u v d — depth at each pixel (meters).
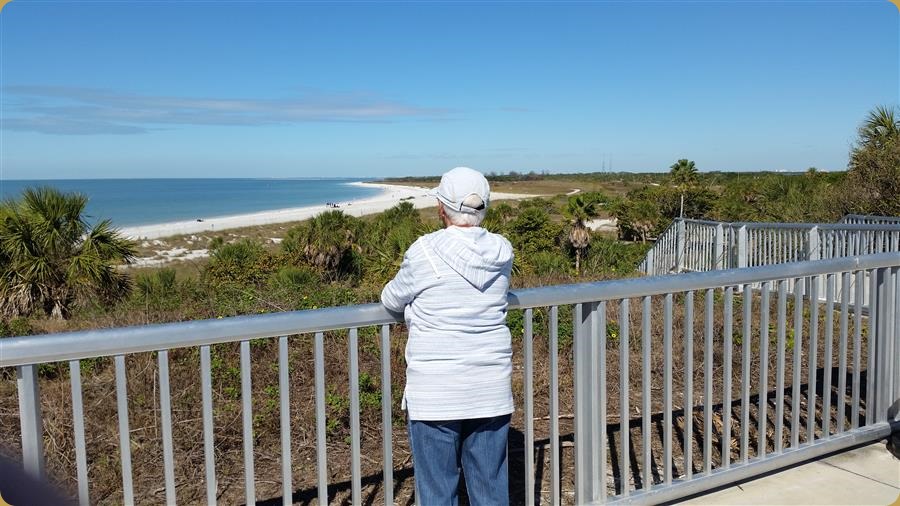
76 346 1.96
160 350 2.11
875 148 16.47
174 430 3.81
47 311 10.60
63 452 3.51
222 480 3.37
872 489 3.20
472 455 2.39
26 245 10.45
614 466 3.60
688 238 14.61
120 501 3.15
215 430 3.82
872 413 3.80
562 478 3.35
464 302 2.28
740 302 7.94
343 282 11.80
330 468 3.51
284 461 2.35
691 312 3.04
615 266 16.55
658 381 5.21
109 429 3.80
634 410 4.51
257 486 3.31
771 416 4.43
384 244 12.47
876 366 3.80
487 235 2.37
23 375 1.96
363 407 4.29
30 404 1.98
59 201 11.17
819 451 3.50
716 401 4.76
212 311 6.70
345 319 2.34
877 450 3.67
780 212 19.58
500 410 2.33
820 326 6.86
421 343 2.29
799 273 3.33
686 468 3.08
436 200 2.42
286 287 7.63
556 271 11.66
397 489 3.26
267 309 6.55
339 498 3.16
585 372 2.83
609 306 7.07
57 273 10.62
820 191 18.53
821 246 10.43
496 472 2.39
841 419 3.67
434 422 2.29
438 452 2.32
